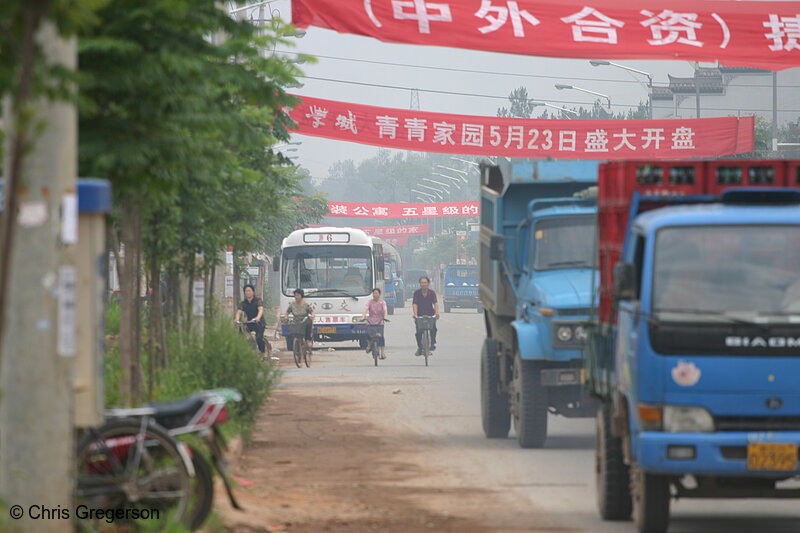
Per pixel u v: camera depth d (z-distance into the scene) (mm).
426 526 19641
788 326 17656
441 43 34031
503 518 20500
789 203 19453
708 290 18031
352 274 77125
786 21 36719
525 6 34938
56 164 14375
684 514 21359
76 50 15867
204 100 19641
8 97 13375
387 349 81062
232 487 22016
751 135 61750
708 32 36125
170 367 33125
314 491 23484
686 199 20188
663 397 17656
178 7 17750
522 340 29828
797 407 17531
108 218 22391
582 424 36812
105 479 16312
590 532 19266
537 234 32344
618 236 20656
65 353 14531
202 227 32750
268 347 61594
